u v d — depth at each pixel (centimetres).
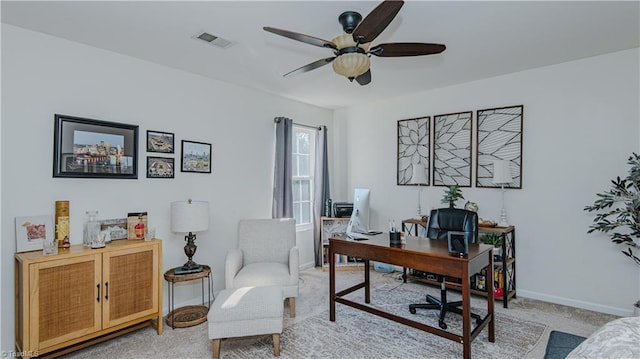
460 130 392
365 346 246
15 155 233
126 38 256
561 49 287
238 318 226
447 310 292
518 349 237
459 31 248
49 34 248
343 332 269
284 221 358
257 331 229
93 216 261
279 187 416
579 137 315
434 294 358
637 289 288
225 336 225
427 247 253
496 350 236
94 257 237
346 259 470
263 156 412
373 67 329
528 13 221
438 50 211
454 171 398
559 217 326
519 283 348
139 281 261
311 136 497
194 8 211
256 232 350
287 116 449
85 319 232
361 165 492
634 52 288
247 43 266
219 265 361
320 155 484
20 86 235
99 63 274
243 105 390
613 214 291
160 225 312
